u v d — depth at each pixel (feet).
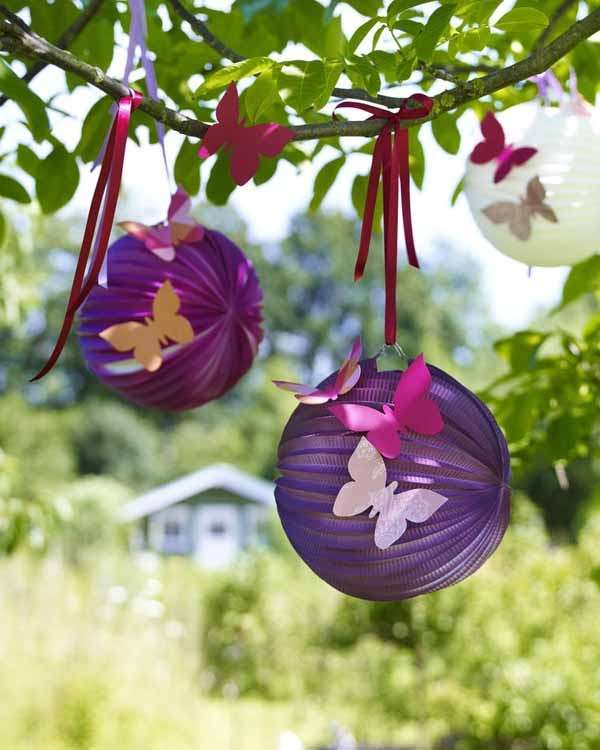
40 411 113.50
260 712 30.53
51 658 22.82
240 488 102.83
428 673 25.16
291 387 4.43
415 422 4.31
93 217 4.77
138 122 7.16
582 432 8.70
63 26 7.39
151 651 25.35
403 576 4.36
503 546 25.64
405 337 137.08
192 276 5.92
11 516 15.12
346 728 26.25
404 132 4.95
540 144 5.90
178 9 6.44
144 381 6.02
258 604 32.86
